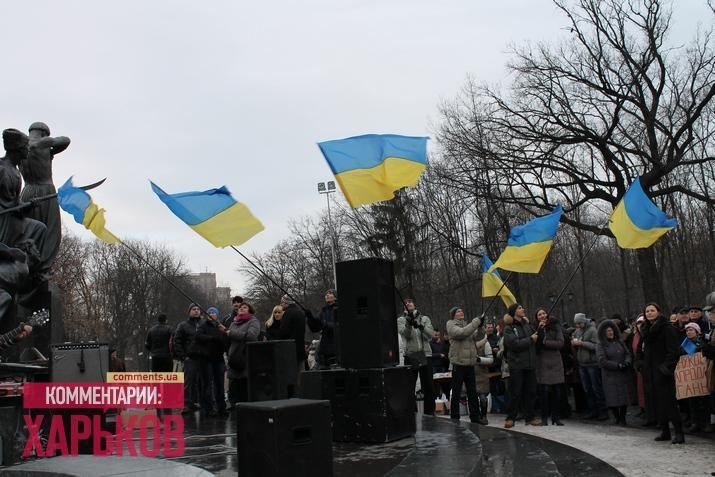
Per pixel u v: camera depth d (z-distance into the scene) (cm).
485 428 1062
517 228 1324
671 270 3738
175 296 7681
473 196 2934
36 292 1064
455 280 4184
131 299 7081
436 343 1714
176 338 1274
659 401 1037
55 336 1085
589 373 1346
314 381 855
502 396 1572
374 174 1042
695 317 1167
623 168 2606
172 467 545
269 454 492
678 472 812
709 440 1041
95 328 5981
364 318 807
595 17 2581
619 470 829
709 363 1035
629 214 1241
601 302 4941
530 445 893
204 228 1121
